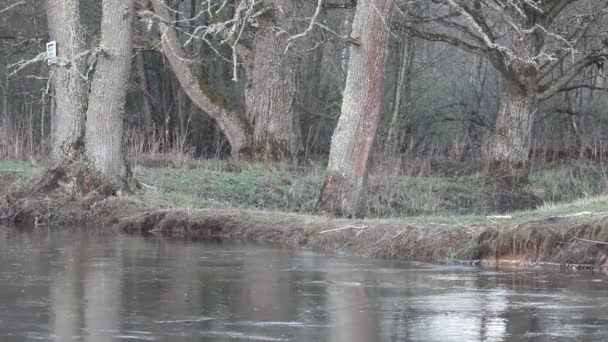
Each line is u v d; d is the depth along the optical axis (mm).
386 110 48875
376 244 20531
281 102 36344
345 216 25438
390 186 33094
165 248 21375
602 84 45219
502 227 19203
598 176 37344
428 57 51000
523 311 13195
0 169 30719
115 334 11508
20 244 21938
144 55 49031
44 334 11461
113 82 27953
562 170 38469
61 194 28109
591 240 18141
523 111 36906
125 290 14984
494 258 18906
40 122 47750
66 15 28609
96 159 28062
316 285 15750
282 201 30438
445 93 51125
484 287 15594
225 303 13844
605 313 13078
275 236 23312
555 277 16859
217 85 46812
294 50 36469
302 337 11461
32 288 15102
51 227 26891
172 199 27781
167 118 40094
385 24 25141
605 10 36281
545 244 18500
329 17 45938
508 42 41406
